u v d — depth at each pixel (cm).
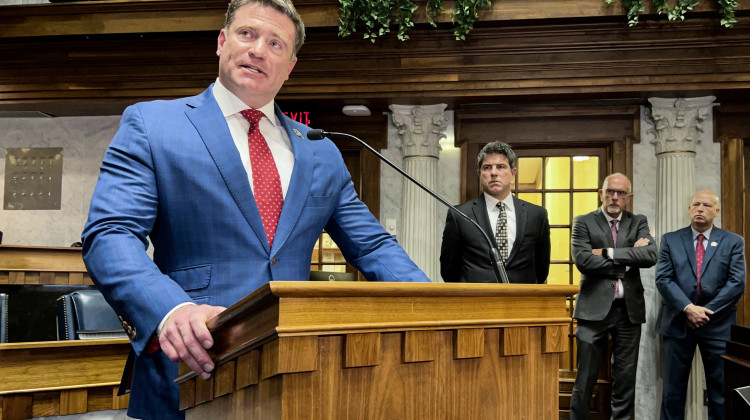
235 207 128
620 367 427
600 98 509
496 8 478
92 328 258
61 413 220
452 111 550
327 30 504
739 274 428
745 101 512
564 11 471
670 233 457
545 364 114
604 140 530
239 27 138
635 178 525
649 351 510
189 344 95
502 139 543
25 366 214
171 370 124
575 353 530
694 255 443
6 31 524
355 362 87
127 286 105
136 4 507
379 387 91
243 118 141
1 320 257
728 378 286
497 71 498
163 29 507
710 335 428
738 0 457
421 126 535
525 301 111
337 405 86
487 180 373
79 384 226
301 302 84
